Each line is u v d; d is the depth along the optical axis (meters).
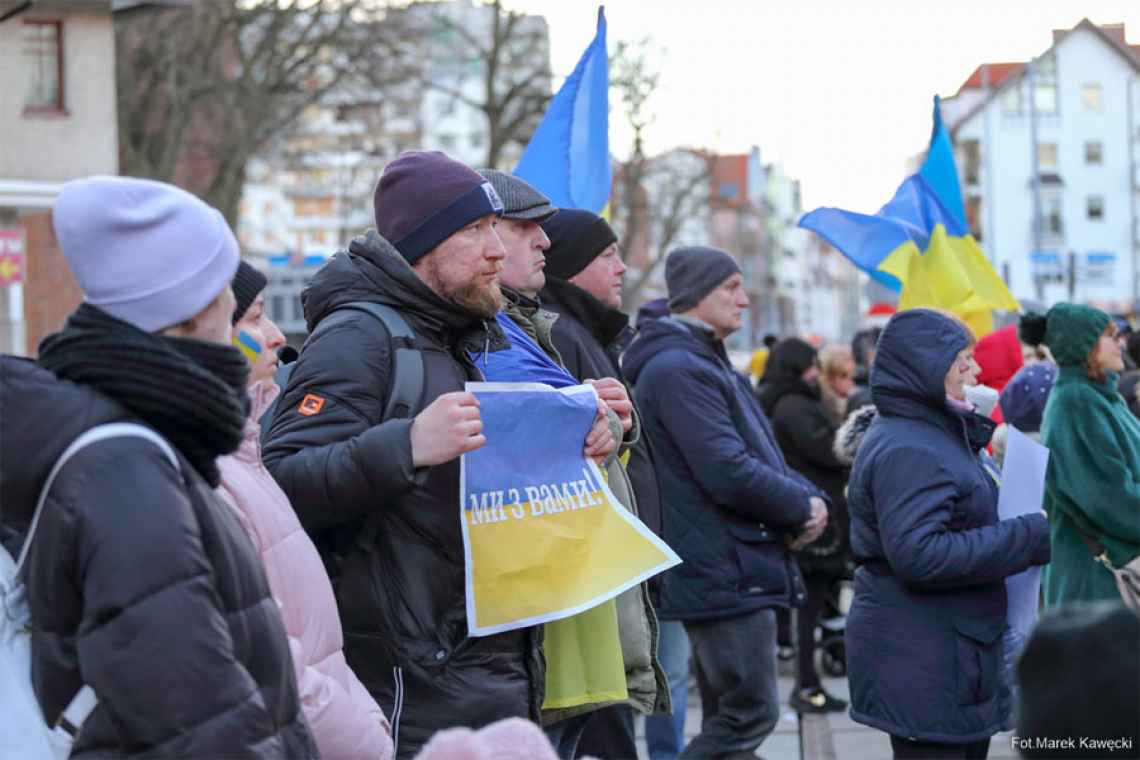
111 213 2.71
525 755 2.84
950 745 5.01
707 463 6.09
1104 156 46.84
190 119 31.70
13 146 26.39
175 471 2.60
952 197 8.73
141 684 2.47
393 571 3.77
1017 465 5.16
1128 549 6.02
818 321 150.12
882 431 5.07
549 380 4.29
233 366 2.78
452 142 89.38
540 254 4.74
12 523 2.71
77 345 2.64
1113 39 45.66
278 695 2.73
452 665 3.78
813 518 6.27
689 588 6.17
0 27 26.16
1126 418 6.18
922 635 5.02
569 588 3.89
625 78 34.12
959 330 5.07
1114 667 1.96
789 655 10.75
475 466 3.82
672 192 42.41
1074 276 26.36
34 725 2.76
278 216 92.50
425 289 3.91
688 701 9.22
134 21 30.02
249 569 2.72
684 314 6.53
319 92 29.78
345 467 3.57
